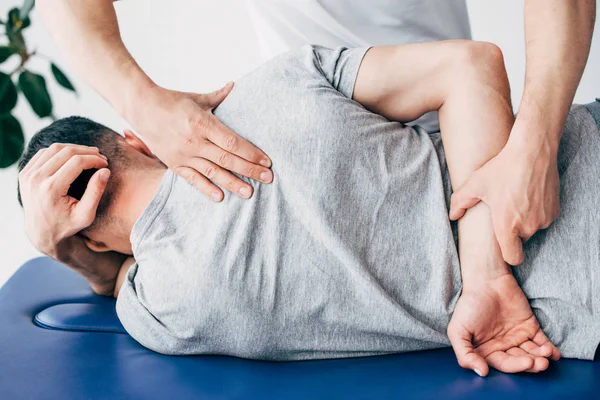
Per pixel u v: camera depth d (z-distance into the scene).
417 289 1.01
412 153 1.05
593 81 2.25
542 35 0.98
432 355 1.04
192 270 0.99
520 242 0.98
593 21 0.99
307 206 0.97
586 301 1.00
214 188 1.02
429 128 1.53
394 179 1.01
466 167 1.02
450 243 1.01
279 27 1.50
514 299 0.99
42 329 1.24
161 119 1.06
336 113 1.00
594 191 1.02
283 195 0.99
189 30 2.69
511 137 0.98
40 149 1.28
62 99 2.86
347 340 1.03
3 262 2.90
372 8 1.38
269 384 0.97
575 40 0.97
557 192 0.99
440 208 1.02
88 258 1.33
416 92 1.07
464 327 0.98
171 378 1.00
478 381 0.94
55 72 2.41
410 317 0.98
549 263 1.01
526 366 0.94
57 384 1.00
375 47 1.10
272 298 0.98
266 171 0.99
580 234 1.01
